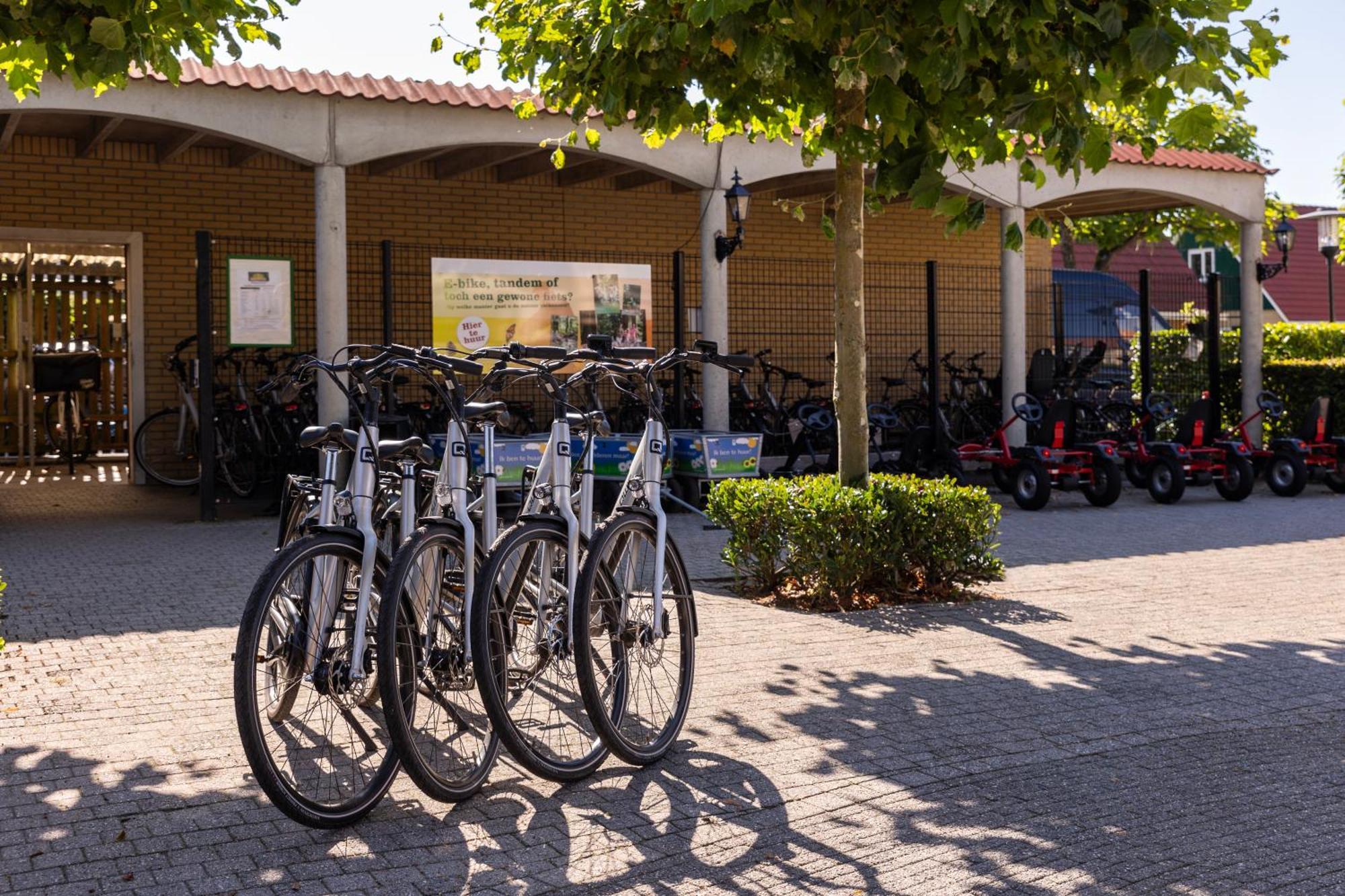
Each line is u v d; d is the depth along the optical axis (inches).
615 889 138.1
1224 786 170.9
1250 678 230.2
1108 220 997.2
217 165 595.2
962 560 306.7
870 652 248.5
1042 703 212.1
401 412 525.7
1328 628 273.7
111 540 406.6
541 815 159.6
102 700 209.8
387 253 473.1
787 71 288.5
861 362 311.6
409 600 160.4
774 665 237.5
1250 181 660.1
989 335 767.1
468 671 167.5
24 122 520.4
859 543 295.1
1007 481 555.8
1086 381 683.4
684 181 534.3
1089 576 341.4
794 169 548.4
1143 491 584.7
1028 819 158.2
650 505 186.4
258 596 147.0
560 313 507.8
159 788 167.8
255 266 458.0
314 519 163.6
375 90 466.6
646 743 181.0
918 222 751.1
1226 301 776.3
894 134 275.9
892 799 165.6
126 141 573.3
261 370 589.9
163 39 244.2
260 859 144.7
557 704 191.6
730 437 467.8
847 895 136.1
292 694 152.7
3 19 232.4
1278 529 445.1
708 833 153.9
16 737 189.5
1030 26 239.9
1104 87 267.4
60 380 635.5
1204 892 136.2
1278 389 668.7
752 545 307.0
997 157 273.1
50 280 674.8
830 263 722.8
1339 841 150.8
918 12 249.1
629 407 593.0
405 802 164.2
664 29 264.4
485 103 479.8
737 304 695.7
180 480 573.9
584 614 170.9
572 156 547.2
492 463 181.8
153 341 586.9
